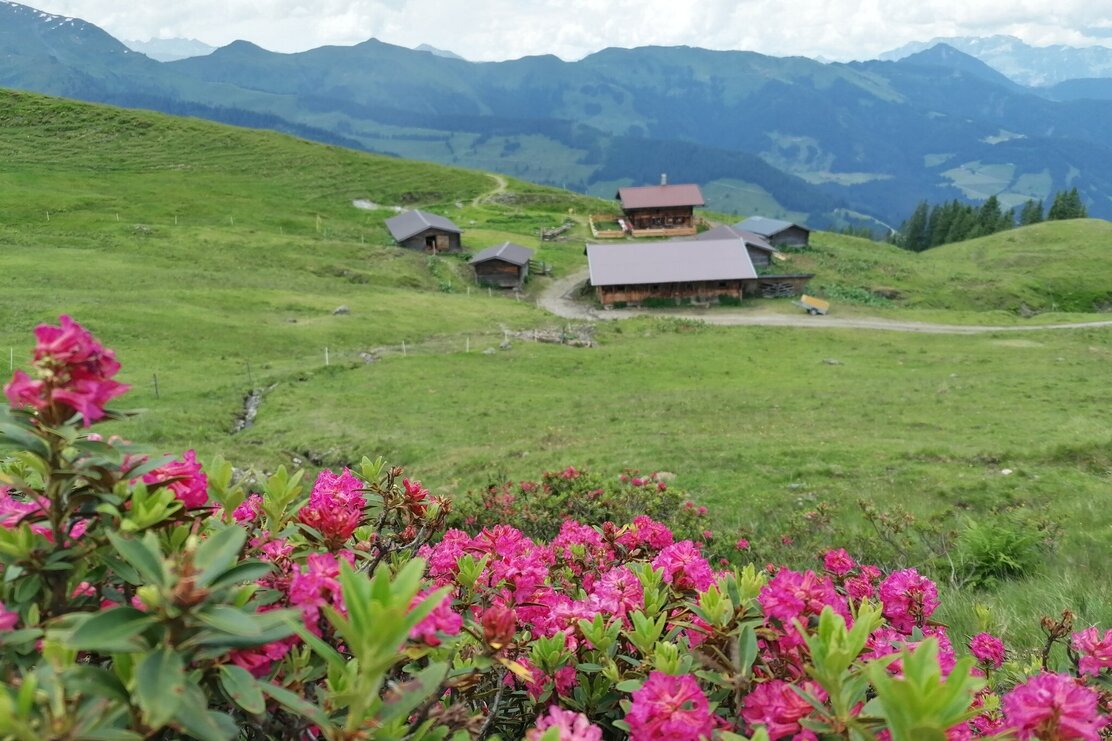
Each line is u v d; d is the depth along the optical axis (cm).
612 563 438
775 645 256
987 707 281
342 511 257
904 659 169
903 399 3166
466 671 229
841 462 1944
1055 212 13288
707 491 1769
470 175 13238
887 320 6619
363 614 156
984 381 3662
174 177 10175
